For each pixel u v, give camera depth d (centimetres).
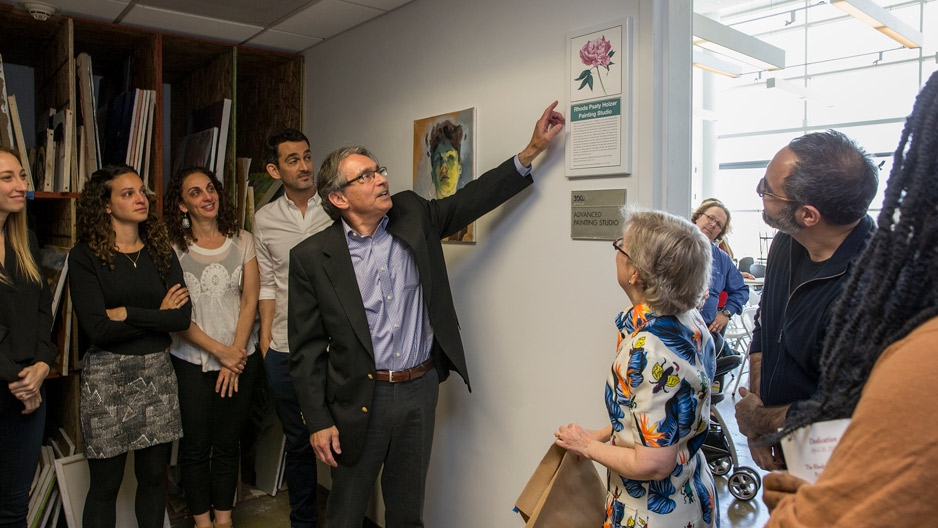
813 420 68
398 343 201
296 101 338
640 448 124
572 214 196
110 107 312
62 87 267
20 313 201
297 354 201
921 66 671
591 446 137
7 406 198
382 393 197
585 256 193
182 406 253
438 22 246
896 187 61
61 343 246
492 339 228
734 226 872
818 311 119
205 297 255
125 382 226
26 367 201
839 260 118
